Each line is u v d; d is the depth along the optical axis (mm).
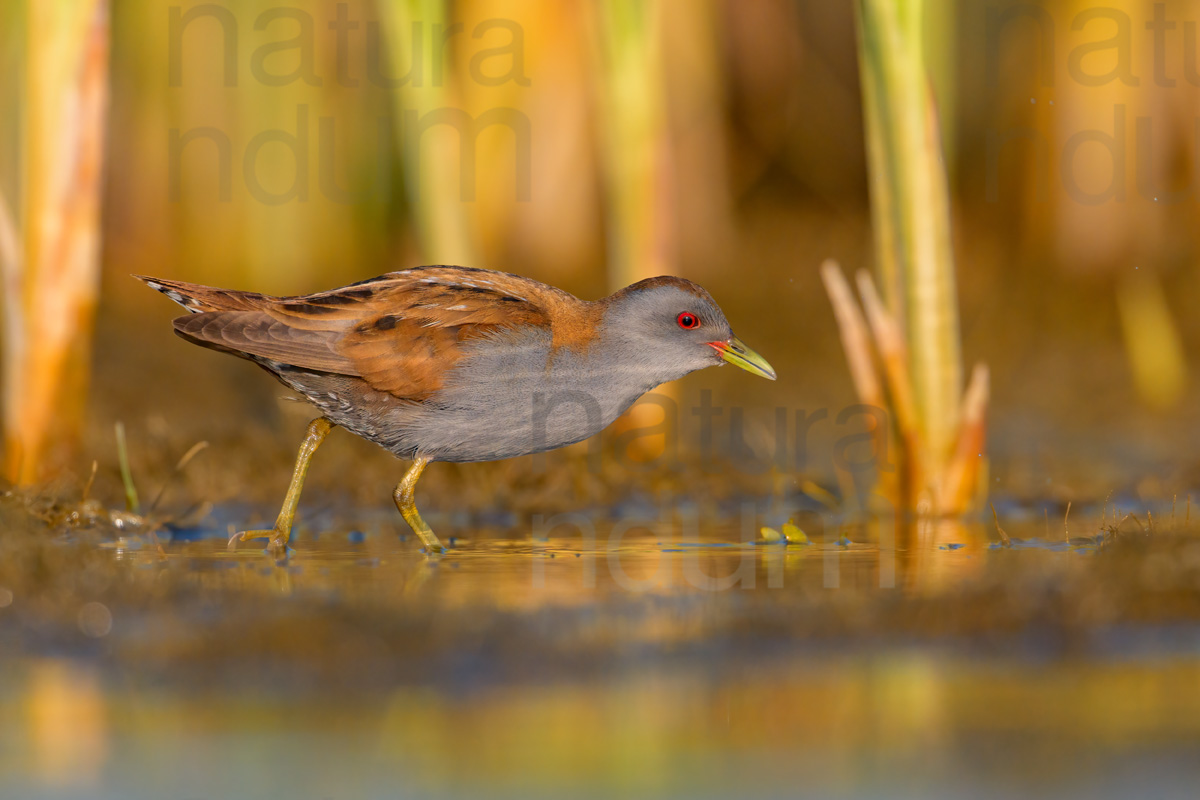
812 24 25922
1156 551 8617
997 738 5945
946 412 11992
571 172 22656
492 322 10398
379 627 7203
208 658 6848
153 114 22062
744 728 6047
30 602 7723
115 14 21672
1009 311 21688
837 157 26391
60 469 11953
